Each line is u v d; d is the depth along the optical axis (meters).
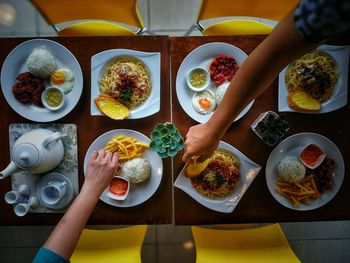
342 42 1.25
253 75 0.64
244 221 1.29
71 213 0.92
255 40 1.27
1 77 1.24
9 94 1.25
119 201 1.26
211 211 1.29
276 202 1.29
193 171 1.24
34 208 1.27
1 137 1.29
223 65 1.25
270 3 1.44
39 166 1.10
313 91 1.25
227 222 1.29
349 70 1.26
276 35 0.54
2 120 1.28
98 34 1.50
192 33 1.96
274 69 0.62
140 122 1.28
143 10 1.97
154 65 1.25
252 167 1.27
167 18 1.97
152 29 1.97
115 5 1.43
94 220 1.29
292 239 2.02
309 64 1.25
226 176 1.26
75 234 0.88
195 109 1.27
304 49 0.54
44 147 1.10
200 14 1.51
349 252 2.03
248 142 1.29
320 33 0.49
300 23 0.49
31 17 1.99
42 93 1.22
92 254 1.46
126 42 1.27
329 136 1.29
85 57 1.27
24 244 1.99
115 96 1.24
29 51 1.24
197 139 1.00
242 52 1.24
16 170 1.09
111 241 1.49
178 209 1.29
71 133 1.28
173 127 1.14
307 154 1.23
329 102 1.26
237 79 0.70
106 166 1.03
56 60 1.26
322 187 1.27
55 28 1.58
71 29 1.50
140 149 1.25
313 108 1.24
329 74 1.25
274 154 1.27
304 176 1.26
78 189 1.29
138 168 1.21
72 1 1.41
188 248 1.99
